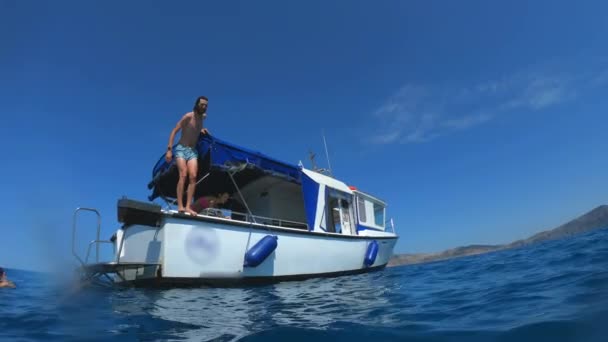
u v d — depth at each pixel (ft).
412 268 37.76
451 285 19.45
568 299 11.78
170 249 19.69
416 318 11.66
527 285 15.93
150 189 29.99
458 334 9.44
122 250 21.72
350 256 30.48
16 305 15.80
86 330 11.05
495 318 10.75
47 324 12.01
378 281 24.49
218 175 30.42
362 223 36.06
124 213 19.10
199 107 22.70
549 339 8.23
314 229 28.07
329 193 31.07
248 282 22.53
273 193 35.32
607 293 11.69
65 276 19.12
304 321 11.64
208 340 9.65
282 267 24.38
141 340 9.82
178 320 12.15
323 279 26.63
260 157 27.27
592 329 8.42
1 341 10.16
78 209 19.19
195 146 23.52
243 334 10.14
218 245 21.44
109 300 16.61
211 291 19.65
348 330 10.31
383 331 10.11
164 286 20.33
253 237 23.08
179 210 21.04
